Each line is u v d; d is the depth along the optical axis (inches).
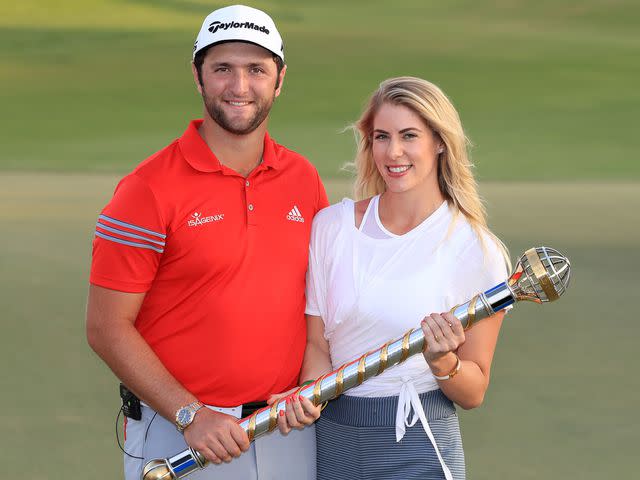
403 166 130.2
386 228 133.1
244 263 130.6
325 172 745.0
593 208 559.8
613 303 331.9
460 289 129.5
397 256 130.4
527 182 708.0
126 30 1685.5
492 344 131.1
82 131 1026.1
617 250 431.2
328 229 135.0
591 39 1624.0
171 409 126.6
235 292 130.3
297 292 134.6
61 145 936.9
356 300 131.0
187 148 130.2
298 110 1123.3
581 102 1154.0
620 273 382.3
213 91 130.1
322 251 135.3
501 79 1309.1
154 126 1064.8
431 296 128.8
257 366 131.6
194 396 128.2
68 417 225.0
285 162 137.2
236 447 124.5
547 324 305.1
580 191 647.8
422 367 130.3
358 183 141.2
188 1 1952.5
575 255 420.2
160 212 128.0
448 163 131.4
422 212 132.0
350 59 1448.1
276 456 134.6
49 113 1117.7
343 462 132.6
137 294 129.3
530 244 447.2
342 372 123.7
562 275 117.2
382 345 130.0
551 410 230.4
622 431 217.6
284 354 133.7
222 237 129.9
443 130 129.0
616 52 1498.5
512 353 275.4
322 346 137.9
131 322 130.3
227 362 130.8
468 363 128.2
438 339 119.0
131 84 1299.2
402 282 129.6
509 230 482.9
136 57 1473.9
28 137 981.8
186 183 129.4
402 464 129.4
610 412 229.0
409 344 121.3
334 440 133.6
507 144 918.4
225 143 132.0
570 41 1594.5
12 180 692.7
